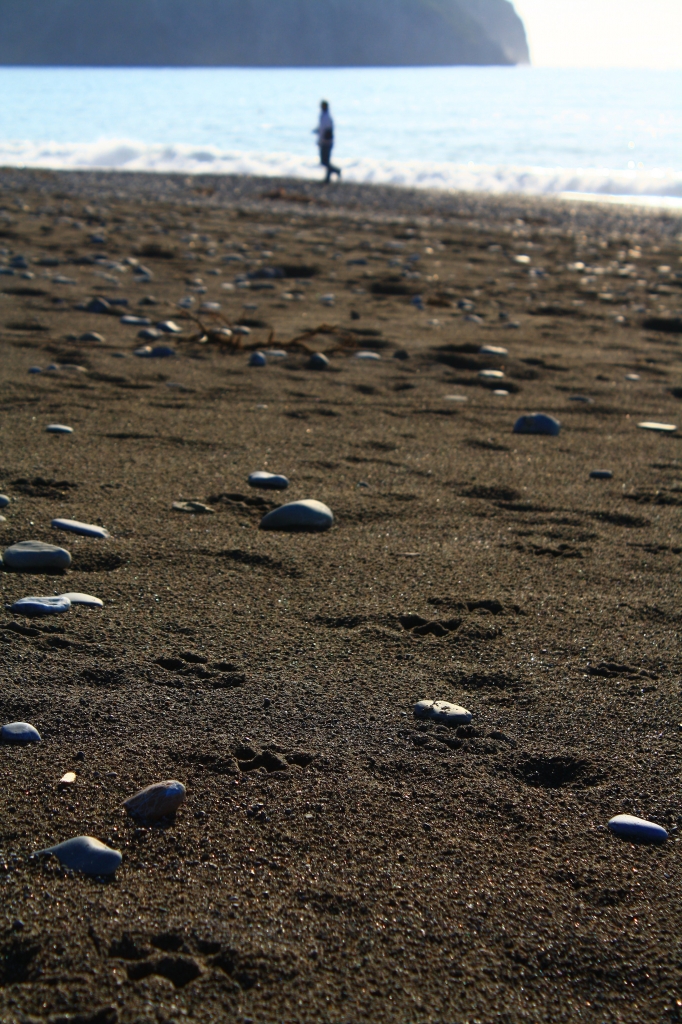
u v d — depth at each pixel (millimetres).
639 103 54125
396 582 2600
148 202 15297
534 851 1530
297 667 2105
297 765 1733
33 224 11148
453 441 4066
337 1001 1196
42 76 147500
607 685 2096
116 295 7035
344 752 1784
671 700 2031
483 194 18891
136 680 1999
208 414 4242
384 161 24594
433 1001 1211
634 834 1581
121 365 5027
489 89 79375
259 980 1218
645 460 3922
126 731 1805
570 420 4539
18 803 1559
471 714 1948
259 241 11023
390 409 4539
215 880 1408
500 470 3688
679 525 3160
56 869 1398
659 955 1316
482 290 8484
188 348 5582
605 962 1299
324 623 2336
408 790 1677
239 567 2643
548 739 1877
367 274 8859
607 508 3309
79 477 3289
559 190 20328
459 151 28344
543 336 6625
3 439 3656
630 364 5859
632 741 1874
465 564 2754
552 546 2936
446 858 1497
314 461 3658
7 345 5266
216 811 1576
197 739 1793
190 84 102688
